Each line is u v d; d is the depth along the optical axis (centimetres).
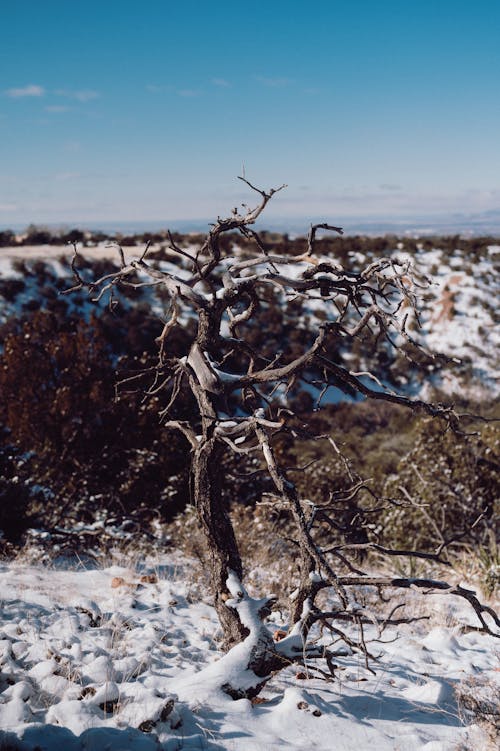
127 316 2695
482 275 4209
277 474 322
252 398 386
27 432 821
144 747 266
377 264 351
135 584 561
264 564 675
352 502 882
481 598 726
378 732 332
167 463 862
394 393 364
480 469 969
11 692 303
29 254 3294
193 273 373
